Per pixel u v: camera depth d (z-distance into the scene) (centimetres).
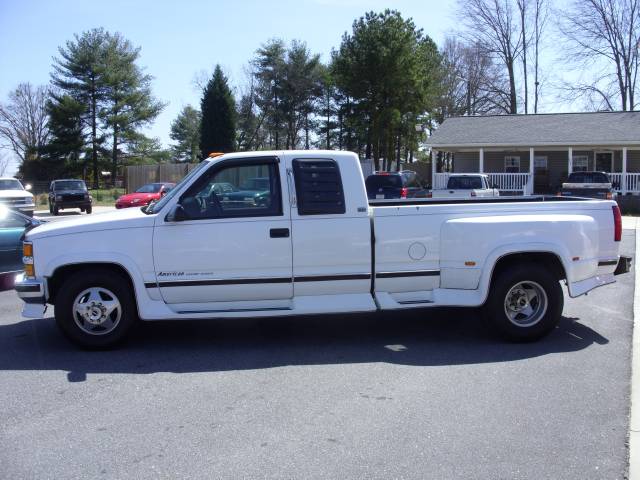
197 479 378
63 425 462
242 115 6262
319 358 624
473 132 3212
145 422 465
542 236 659
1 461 405
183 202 642
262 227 639
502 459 402
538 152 3284
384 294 667
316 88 6225
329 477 379
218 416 475
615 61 4366
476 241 654
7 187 2486
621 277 1086
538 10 4788
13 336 723
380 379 557
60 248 634
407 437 434
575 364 596
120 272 655
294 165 649
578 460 400
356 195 654
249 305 655
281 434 441
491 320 669
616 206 702
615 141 2873
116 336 648
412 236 661
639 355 623
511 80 4919
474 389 528
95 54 5666
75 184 3183
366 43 3906
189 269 638
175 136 8706
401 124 4106
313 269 650
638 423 456
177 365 604
